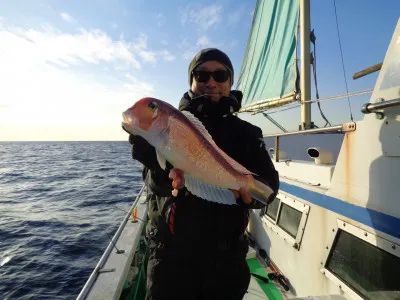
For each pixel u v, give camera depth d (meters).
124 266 3.22
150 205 2.15
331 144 5.24
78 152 109.19
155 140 1.69
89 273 9.34
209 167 1.75
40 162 61.28
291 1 5.98
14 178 34.53
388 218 2.13
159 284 1.91
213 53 2.22
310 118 5.49
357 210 2.48
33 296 8.13
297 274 3.42
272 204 4.45
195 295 1.94
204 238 1.91
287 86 5.95
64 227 13.98
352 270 2.54
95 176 35.50
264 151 2.09
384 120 2.18
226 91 2.30
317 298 2.49
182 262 1.90
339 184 2.75
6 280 8.95
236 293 1.98
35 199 21.47
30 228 13.95
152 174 1.90
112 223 14.46
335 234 2.77
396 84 2.09
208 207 1.92
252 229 5.23
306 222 3.29
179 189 1.87
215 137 2.09
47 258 10.43
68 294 8.23
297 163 3.82
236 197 1.79
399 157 2.04
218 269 1.91
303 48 5.43
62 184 29.12
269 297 3.41
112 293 2.68
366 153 2.39
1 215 16.52
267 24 7.16
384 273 2.19
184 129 1.73
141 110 1.68
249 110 8.27
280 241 3.96
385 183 2.17
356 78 3.02
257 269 4.09
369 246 2.36
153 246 2.02
